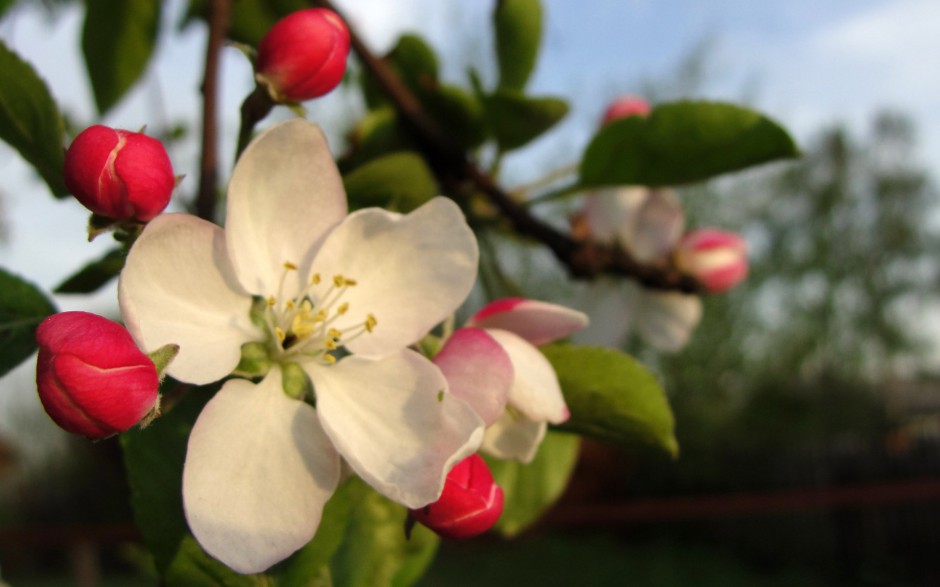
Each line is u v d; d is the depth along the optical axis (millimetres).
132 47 164
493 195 131
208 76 107
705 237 149
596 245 143
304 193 83
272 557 71
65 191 96
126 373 64
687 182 124
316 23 84
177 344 74
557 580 713
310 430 78
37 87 89
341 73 86
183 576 78
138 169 70
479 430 72
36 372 63
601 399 93
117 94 166
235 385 78
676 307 155
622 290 156
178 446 81
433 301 84
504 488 127
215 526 71
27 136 92
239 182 79
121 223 72
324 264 84
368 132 130
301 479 76
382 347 83
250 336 81
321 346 83
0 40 87
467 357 80
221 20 109
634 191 152
